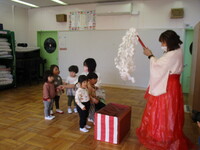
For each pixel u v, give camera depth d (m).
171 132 1.90
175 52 1.85
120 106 2.50
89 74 2.43
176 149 1.88
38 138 2.18
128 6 4.72
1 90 4.55
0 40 4.50
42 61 5.76
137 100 3.88
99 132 2.14
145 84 4.86
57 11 5.77
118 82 5.14
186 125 2.62
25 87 4.94
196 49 2.82
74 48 5.61
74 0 5.01
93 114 2.64
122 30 4.93
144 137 2.10
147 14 4.72
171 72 1.86
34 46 6.30
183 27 4.46
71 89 2.95
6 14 5.48
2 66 4.67
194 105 2.80
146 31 4.70
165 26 4.60
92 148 1.98
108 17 5.12
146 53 2.02
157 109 1.96
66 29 5.73
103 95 2.66
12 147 1.97
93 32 5.27
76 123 2.63
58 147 1.99
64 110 3.17
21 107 3.28
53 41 6.05
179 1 4.42
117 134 2.05
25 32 6.21
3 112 3.02
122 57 1.93
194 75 2.84
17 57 5.22
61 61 5.87
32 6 5.84
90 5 5.30
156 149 1.93
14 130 2.38
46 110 2.73
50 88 2.72
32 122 2.64
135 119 2.83
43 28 6.08
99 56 5.29
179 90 1.93
